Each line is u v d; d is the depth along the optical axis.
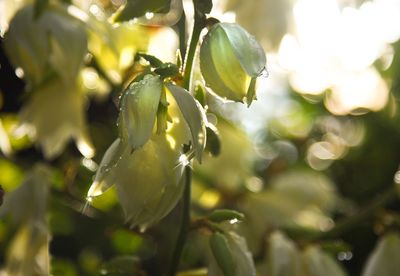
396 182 0.78
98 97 0.78
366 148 0.99
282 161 0.92
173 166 0.50
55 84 0.68
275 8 0.65
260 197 0.85
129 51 0.68
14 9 0.68
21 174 0.85
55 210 0.83
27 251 0.67
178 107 0.50
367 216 0.77
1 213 0.68
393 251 0.72
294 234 0.79
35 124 0.70
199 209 0.84
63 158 0.81
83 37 0.66
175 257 0.59
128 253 0.88
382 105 0.94
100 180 0.50
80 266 0.87
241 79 0.50
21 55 0.66
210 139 0.57
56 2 0.67
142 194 0.50
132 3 0.54
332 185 0.89
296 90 0.94
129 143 0.48
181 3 0.56
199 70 0.54
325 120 1.02
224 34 0.50
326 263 0.72
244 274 0.56
